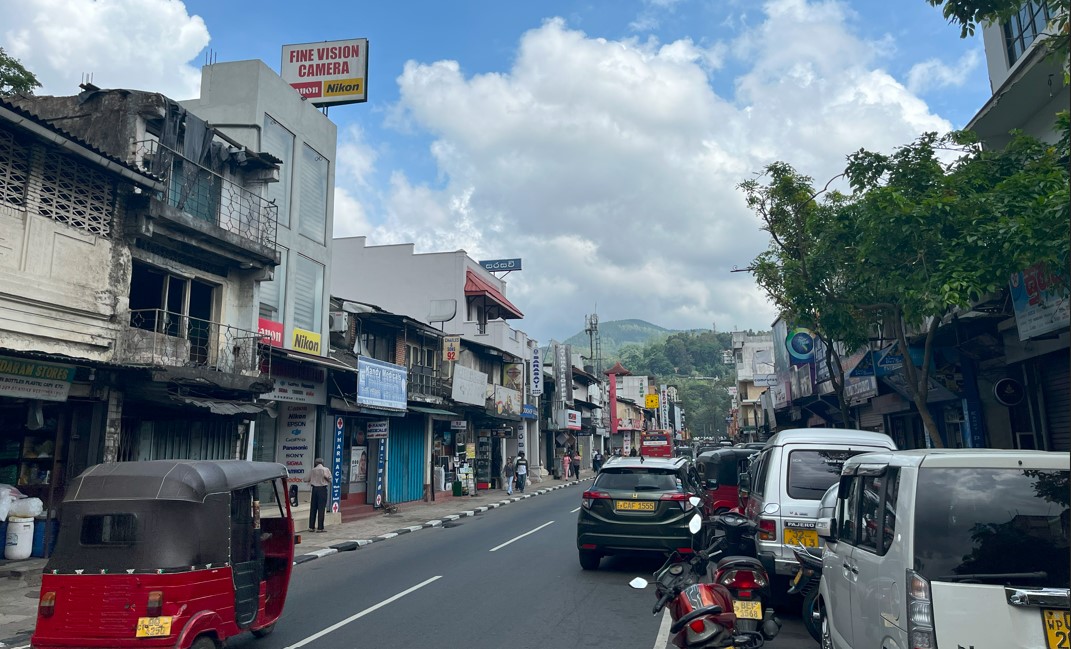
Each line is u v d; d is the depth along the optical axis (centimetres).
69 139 1055
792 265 1326
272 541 763
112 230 1220
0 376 1013
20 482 1145
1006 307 1162
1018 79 1044
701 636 504
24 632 779
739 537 788
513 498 2817
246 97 1648
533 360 4025
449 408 2795
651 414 8944
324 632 733
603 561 1170
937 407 1775
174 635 535
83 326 1155
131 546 545
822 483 790
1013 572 374
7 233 1045
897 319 1141
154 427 1314
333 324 2042
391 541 1570
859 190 1079
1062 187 808
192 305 1474
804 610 692
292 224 1770
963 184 973
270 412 1605
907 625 383
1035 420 1266
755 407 5475
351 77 2302
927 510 402
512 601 866
